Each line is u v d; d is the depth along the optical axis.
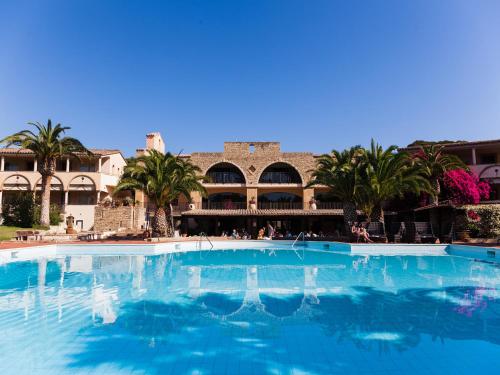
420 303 8.10
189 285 10.27
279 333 6.13
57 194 37.72
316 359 5.09
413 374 4.62
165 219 26.61
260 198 39.31
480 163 35.59
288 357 5.16
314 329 6.34
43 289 9.62
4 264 14.63
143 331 6.20
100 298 8.62
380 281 10.85
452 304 8.00
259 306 7.89
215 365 4.88
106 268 13.62
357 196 24.34
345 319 6.91
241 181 38.97
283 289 9.69
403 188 24.75
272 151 38.31
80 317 7.01
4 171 36.12
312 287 9.97
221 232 37.47
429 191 24.70
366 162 23.17
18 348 5.41
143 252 19.48
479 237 22.97
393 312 7.38
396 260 16.22
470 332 6.16
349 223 24.78
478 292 9.26
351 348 5.48
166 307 7.79
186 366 4.84
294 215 34.72
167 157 25.58
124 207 32.09
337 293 9.17
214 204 38.97
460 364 4.92
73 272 12.59
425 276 11.77
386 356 5.18
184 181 26.28
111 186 38.84
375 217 24.25
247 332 6.17
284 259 16.88
